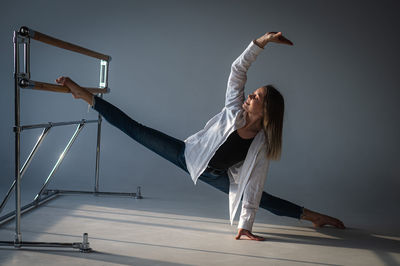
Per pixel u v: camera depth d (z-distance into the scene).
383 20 4.57
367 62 4.60
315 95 4.63
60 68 4.50
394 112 4.61
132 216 3.01
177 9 4.54
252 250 2.29
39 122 4.54
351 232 2.83
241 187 2.54
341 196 4.26
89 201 3.46
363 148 4.65
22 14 4.48
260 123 2.44
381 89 4.61
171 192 4.13
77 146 4.58
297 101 4.64
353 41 4.59
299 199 4.05
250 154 2.45
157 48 4.55
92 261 2.00
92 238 2.39
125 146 4.60
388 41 4.57
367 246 2.47
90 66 4.51
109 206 3.31
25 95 4.52
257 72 4.62
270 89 2.38
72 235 2.44
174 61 4.55
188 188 4.38
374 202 4.04
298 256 2.21
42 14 4.49
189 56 4.55
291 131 4.66
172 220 2.94
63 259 2.01
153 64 4.56
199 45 4.54
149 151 4.59
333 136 4.66
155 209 3.29
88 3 4.51
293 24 4.57
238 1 4.54
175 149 2.55
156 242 2.37
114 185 4.34
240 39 4.55
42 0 4.48
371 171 4.66
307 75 4.61
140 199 3.68
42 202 3.30
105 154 4.60
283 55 4.60
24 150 4.54
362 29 4.58
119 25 4.53
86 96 2.46
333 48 4.60
